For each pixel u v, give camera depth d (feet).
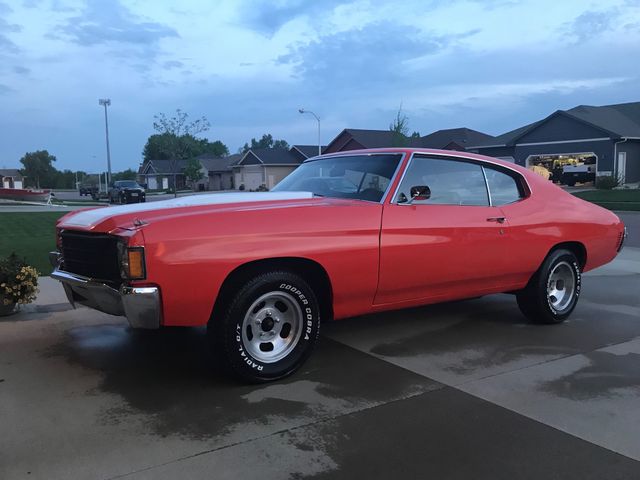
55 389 12.51
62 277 13.33
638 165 116.26
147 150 326.24
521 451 9.88
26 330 17.15
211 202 13.55
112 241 11.91
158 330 17.22
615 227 19.76
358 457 9.62
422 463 9.46
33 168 340.18
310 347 13.44
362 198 14.73
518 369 14.01
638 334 17.29
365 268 13.66
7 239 41.14
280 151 197.36
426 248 14.61
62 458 9.49
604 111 123.54
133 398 12.02
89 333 16.89
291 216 12.80
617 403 11.96
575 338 16.80
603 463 9.51
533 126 122.72
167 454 9.65
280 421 10.96
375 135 159.12
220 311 12.24
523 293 18.08
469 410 11.55
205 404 11.73
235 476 8.99
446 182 15.79
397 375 13.53
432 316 19.29
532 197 17.54
